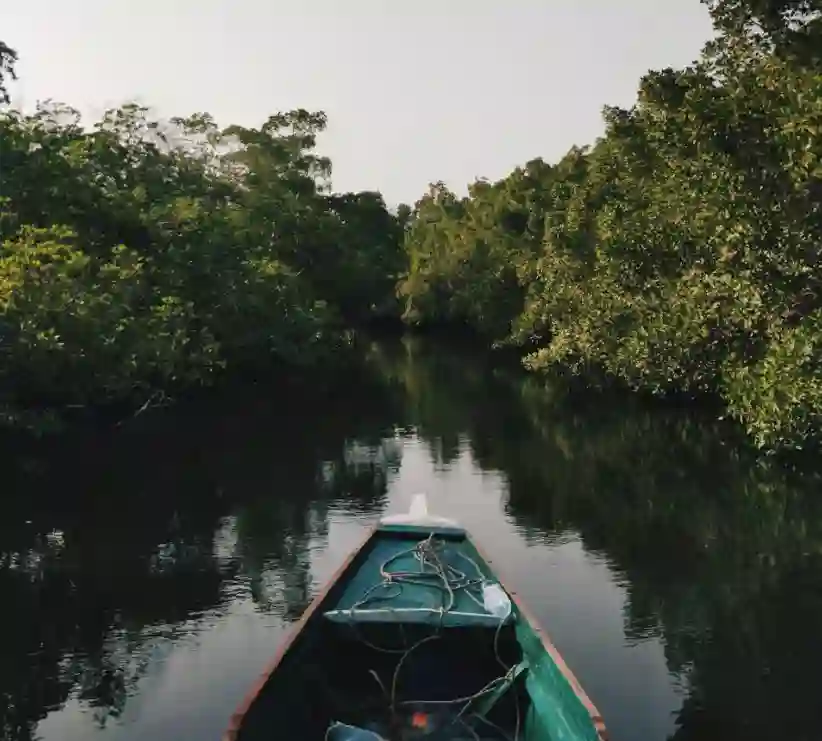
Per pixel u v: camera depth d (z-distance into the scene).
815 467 17.45
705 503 15.65
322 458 19.84
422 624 7.98
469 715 7.45
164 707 8.30
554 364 30.50
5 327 16.02
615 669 8.96
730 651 9.36
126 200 24.73
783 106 14.31
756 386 16.80
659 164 22.25
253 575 11.88
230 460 19.45
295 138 43.81
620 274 24.41
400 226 64.94
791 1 14.83
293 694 6.83
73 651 9.53
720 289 18.08
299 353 30.83
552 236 33.25
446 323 61.75
